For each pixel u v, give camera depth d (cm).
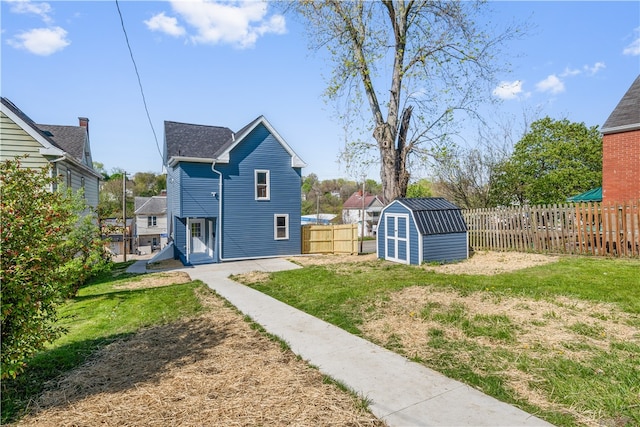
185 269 1311
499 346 432
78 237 909
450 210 1184
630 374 341
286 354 439
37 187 404
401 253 1191
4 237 321
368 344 468
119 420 293
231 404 315
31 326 348
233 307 693
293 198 1688
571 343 426
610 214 1025
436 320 539
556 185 2009
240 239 1574
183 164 1481
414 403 314
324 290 805
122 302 758
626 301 577
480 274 884
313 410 304
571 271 836
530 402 308
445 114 1445
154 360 427
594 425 271
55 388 356
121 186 5122
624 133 1373
